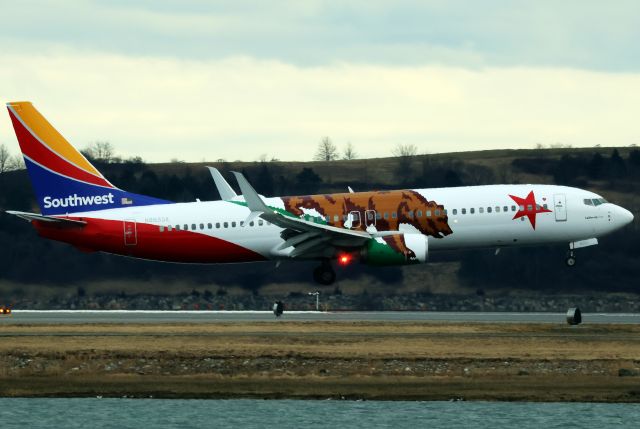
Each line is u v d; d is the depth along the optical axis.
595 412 153.25
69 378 173.38
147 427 147.38
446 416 151.75
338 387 166.50
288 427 146.62
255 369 176.00
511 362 176.00
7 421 150.50
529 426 146.62
